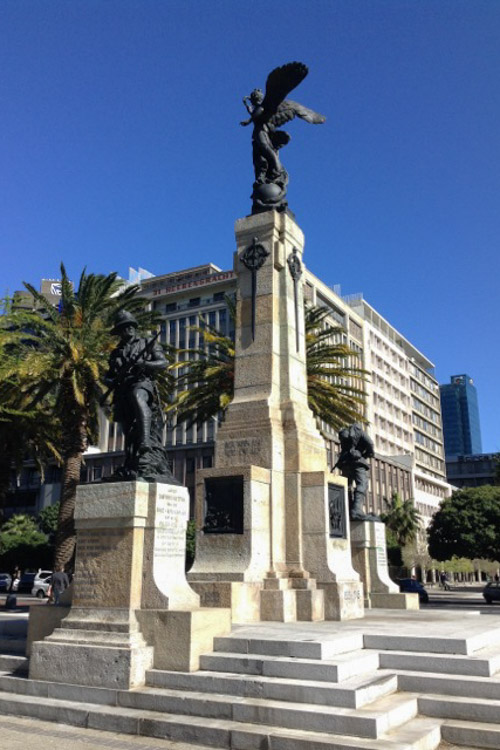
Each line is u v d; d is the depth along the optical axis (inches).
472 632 338.3
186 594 333.7
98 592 327.6
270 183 607.8
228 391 1128.2
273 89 615.8
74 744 249.6
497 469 2192.4
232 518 470.0
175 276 3937.0
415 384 4463.6
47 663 317.4
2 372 964.0
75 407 1034.7
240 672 294.4
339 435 694.5
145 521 332.2
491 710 253.8
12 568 2327.8
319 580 475.2
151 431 360.8
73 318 1050.7
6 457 1181.1
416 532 2970.0
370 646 328.5
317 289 3122.5
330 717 241.3
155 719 263.4
